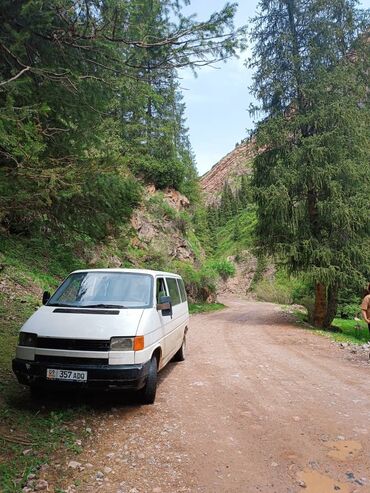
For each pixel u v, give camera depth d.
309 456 4.32
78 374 5.19
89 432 4.79
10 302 12.26
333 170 20.00
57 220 6.32
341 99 20.94
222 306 36.84
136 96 6.46
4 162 4.93
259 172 23.48
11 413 5.12
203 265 42.00
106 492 3.52
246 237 108.75
